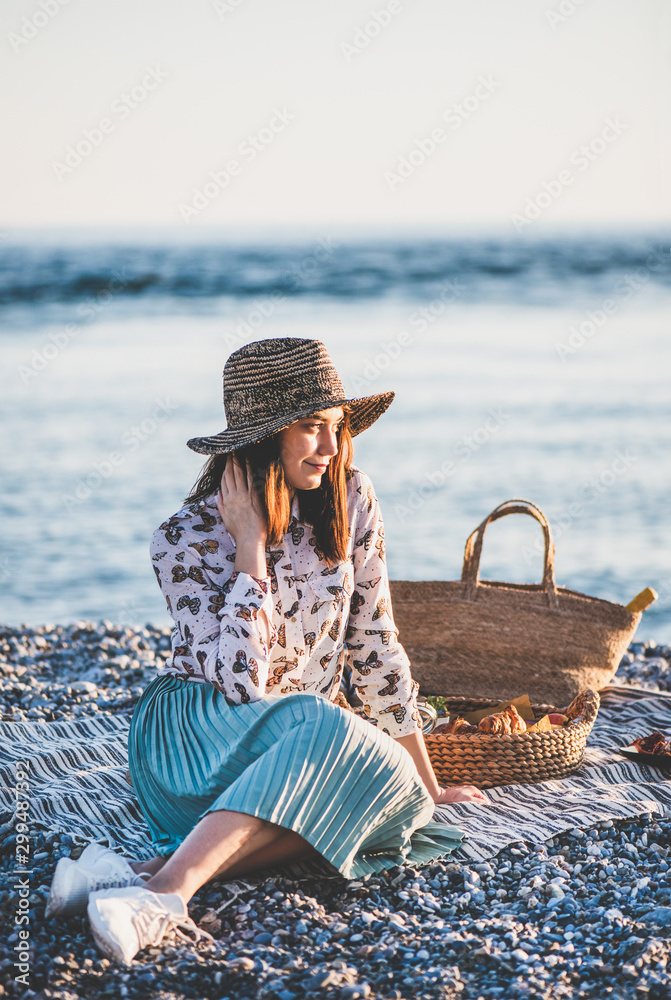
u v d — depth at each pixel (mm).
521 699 4016
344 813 2627
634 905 2652
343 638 3131
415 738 3172
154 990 2213
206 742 2773
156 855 2875
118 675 5180
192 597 2893
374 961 2371
